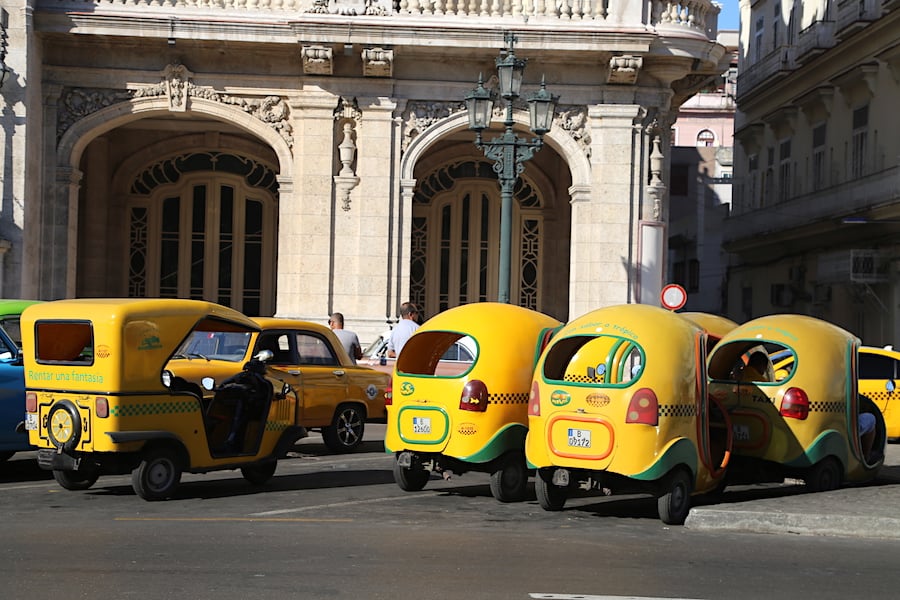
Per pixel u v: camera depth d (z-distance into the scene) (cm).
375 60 2620
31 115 2584
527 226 3133
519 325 1316
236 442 1338
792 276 3981
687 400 1172
